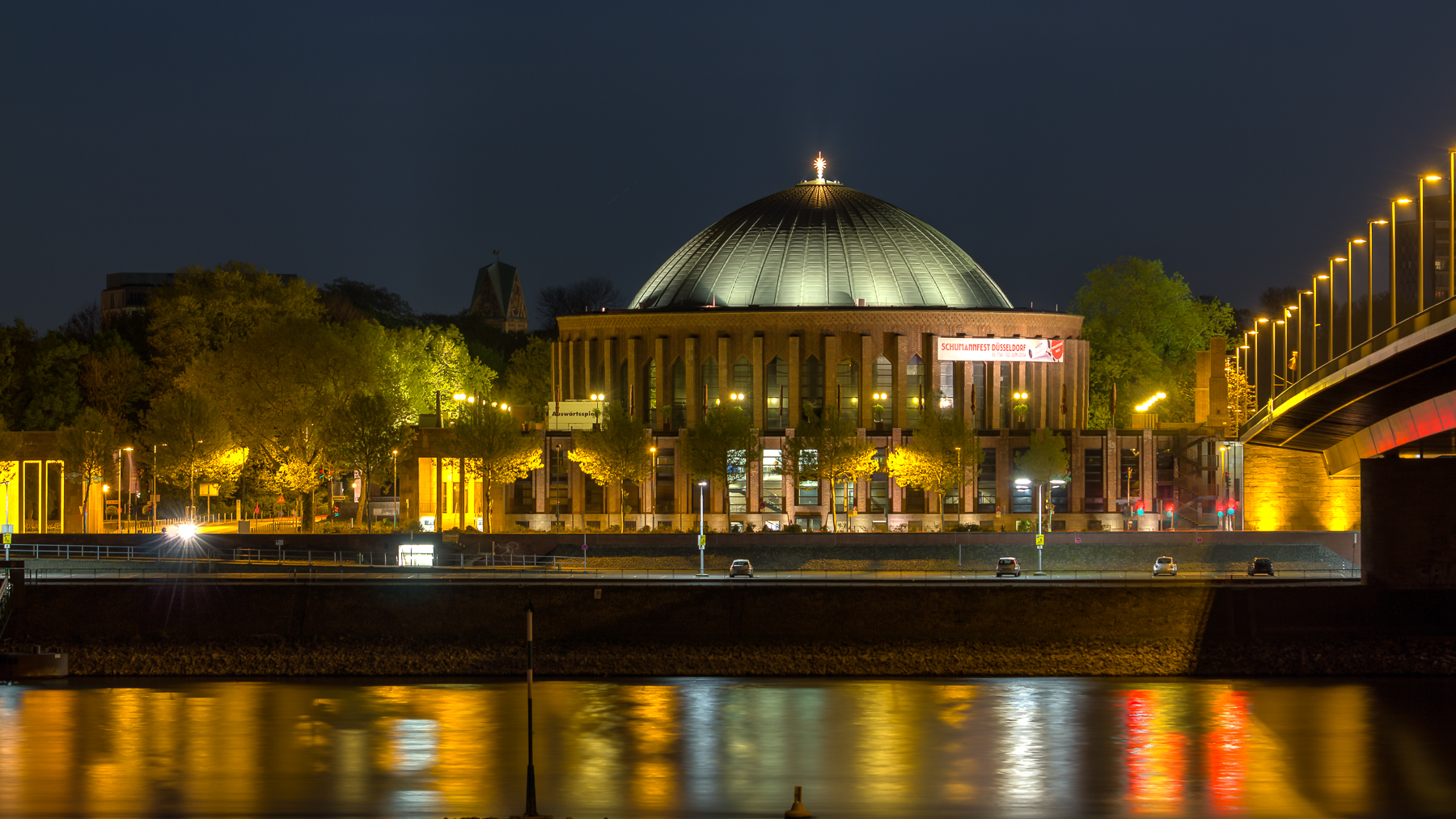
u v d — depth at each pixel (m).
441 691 106.75
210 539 146.50
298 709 99.25
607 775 80.69
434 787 77.88
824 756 85.06
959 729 92.56
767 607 116.56
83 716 96.69
